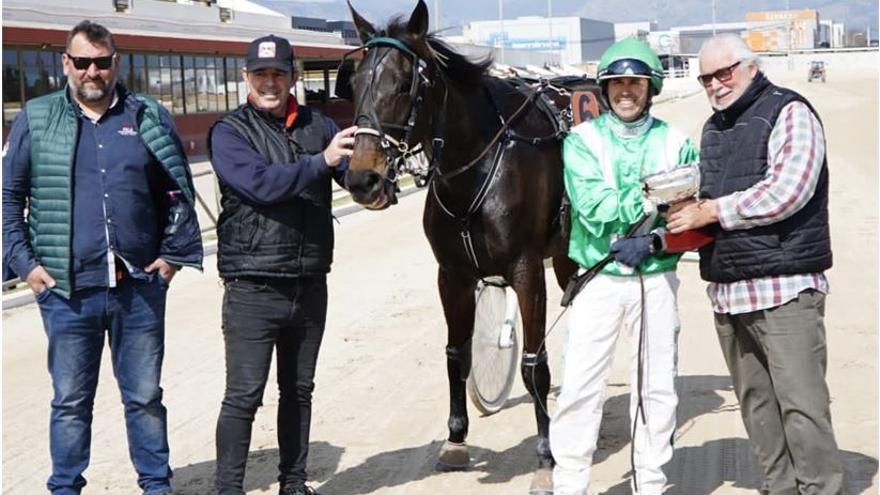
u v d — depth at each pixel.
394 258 11.43
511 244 4.57
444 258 4.78
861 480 4.55
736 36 3.85
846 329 7.31
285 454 4.46
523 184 4.57
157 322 4.38
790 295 3.74
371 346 7.52
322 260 4.34
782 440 4.06
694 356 6.92
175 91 28.86
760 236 3.74
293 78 4.32
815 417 3.75
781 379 3.78
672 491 4.60
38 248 4.17
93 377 4.35
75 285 4.17
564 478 4.05
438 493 4.68
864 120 29.27
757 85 3.80
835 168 18.14
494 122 4.58
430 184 4.70
